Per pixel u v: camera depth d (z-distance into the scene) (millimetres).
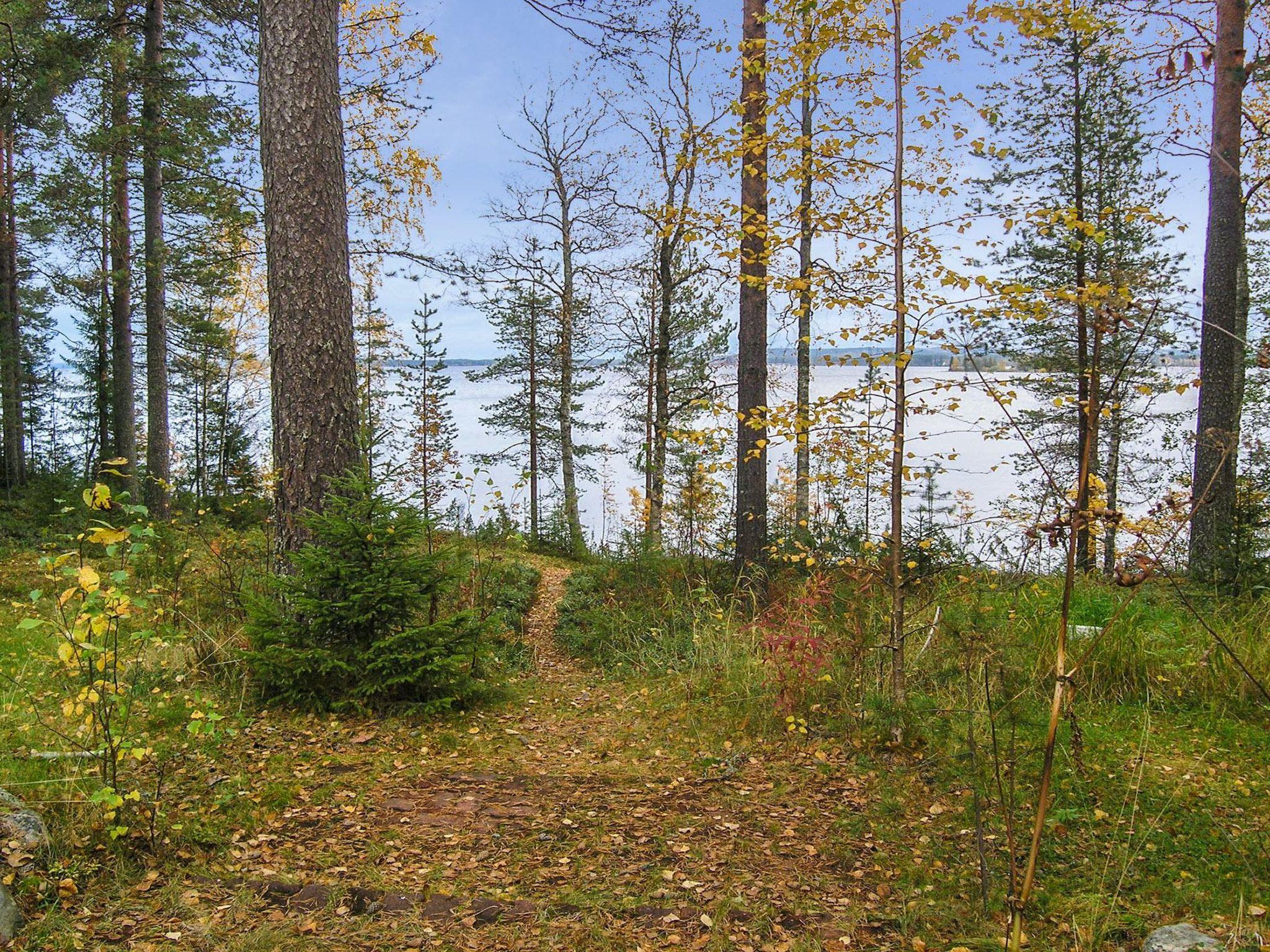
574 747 5070
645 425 17703
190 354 20750
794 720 4887
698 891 3137
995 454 26719
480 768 4570
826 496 8859
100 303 16531
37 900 2820
